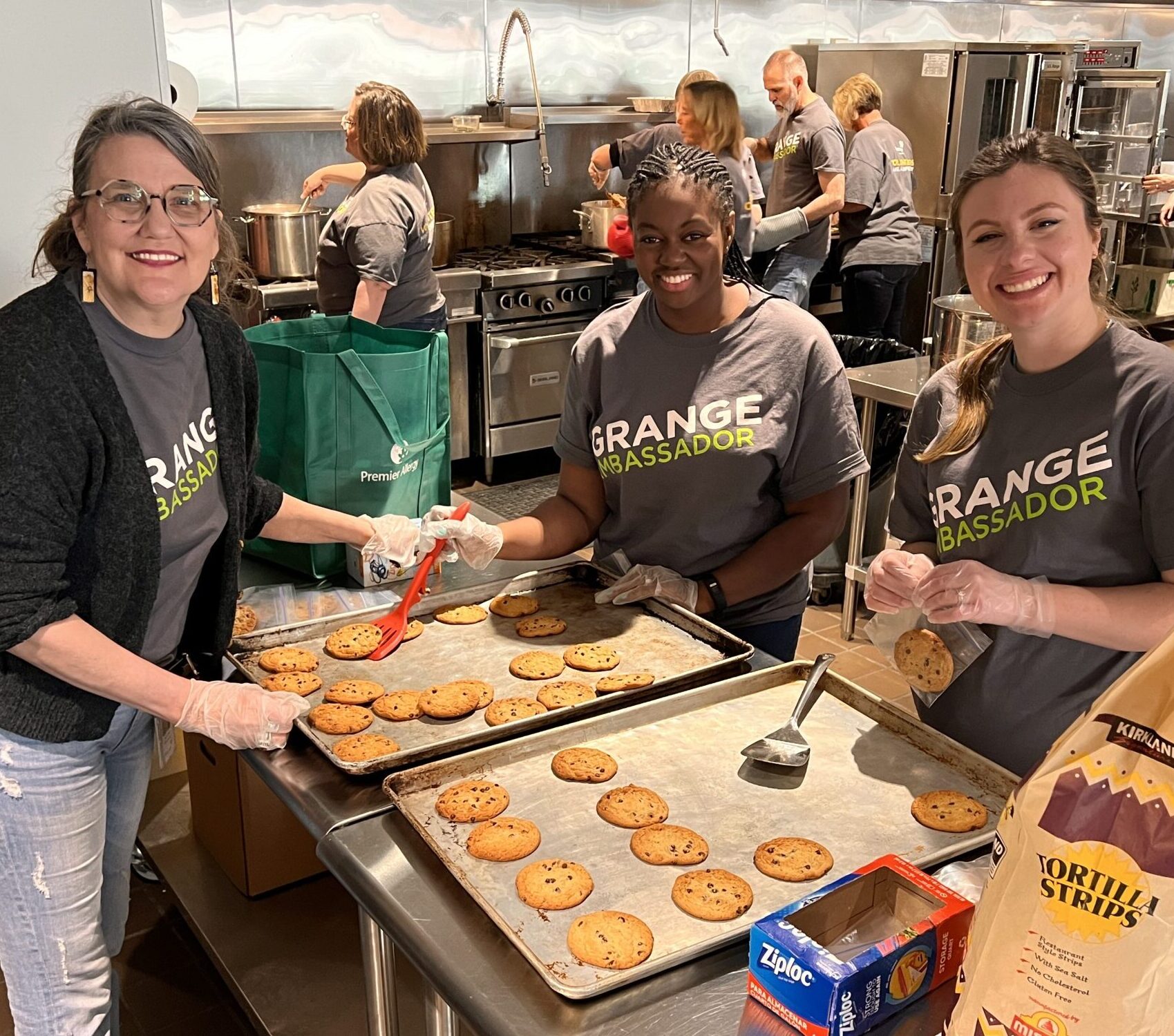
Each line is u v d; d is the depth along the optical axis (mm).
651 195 1579
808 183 4945
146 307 1283
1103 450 1278
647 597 1733
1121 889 691
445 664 1599
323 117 4555
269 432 1997
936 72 5344
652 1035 941
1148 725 702
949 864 1139
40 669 1281
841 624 3756
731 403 1677
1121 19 7227
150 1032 2084
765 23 5902
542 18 5199
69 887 1387
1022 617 1274
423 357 2023
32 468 1176
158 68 1999
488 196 5285
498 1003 976
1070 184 1240
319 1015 2014
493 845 1176
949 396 1479
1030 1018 736
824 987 893
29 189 1928
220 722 1332
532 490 4727
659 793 1278
